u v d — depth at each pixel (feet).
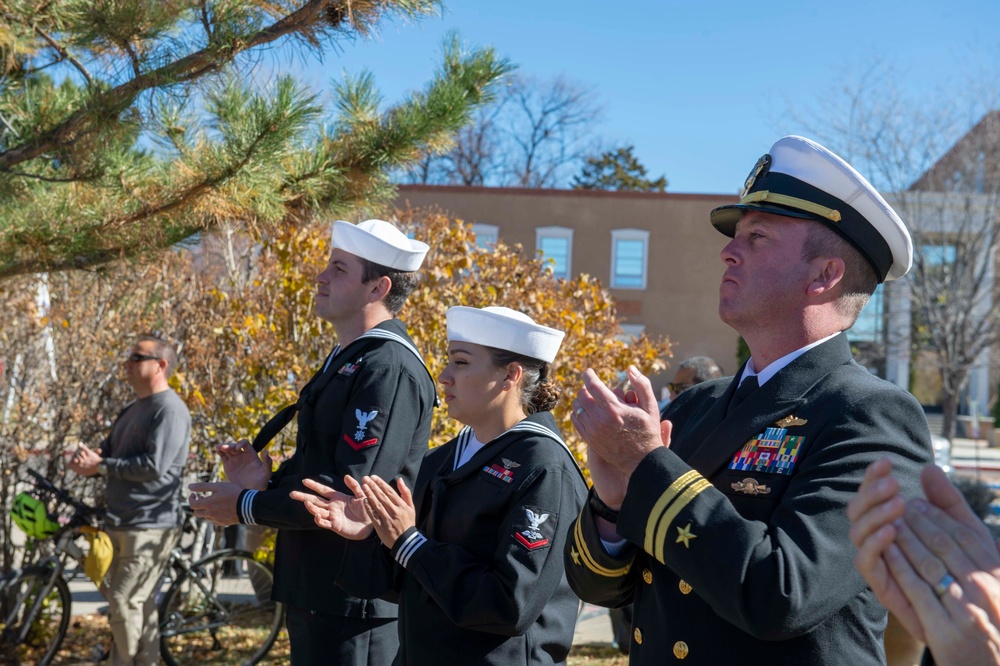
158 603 17.75
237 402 19.30
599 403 5.41
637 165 140.46
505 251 19.88
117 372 20.38
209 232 14.14
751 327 5.99
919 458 5.34
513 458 8.71
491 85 14.82
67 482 19.53
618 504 5.95
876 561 3.73
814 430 5.43
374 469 10.06
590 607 23.26
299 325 19.25
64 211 12.53
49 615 18.61
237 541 18.75
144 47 11.51
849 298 5.92
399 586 9.36
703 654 5.48
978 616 3.52
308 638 10.68
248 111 12.34
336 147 14.49
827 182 5.83
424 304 18.42
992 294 63.93
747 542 4.94
